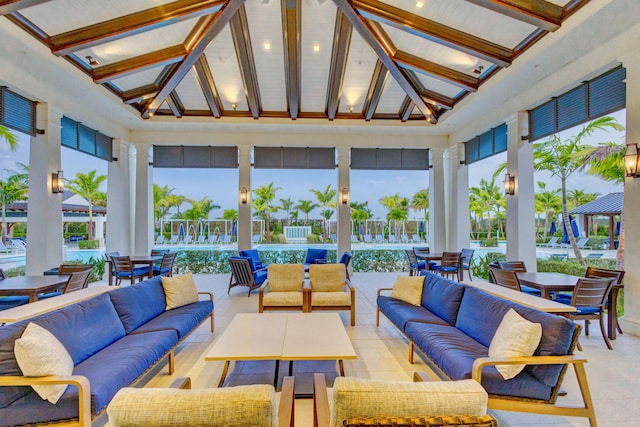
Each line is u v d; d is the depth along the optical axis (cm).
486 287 361
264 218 1953
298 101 662
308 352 239
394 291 412
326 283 458
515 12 362
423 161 853
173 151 802
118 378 207
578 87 461
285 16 461
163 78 596
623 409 233
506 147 634
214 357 230
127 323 296
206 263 835
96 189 1692
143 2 398
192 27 483
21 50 409
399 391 112
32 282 387
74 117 595
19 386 179
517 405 198
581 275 575
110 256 610
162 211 1945
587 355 324
